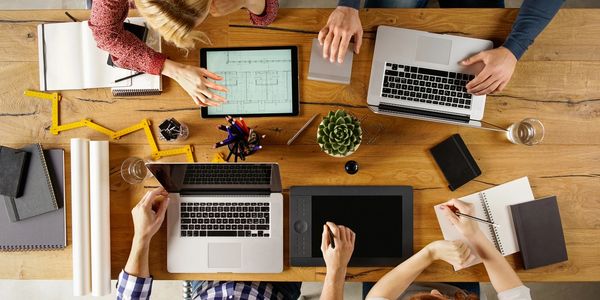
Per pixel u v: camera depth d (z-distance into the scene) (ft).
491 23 4.89
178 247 4.89
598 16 4.84
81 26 4.91
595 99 4.90
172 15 3.59
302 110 4.96
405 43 4.83
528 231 4.83
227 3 4.24
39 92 5.00
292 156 4.96
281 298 5.35
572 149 4.91
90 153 4.82
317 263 4.85
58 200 4.97
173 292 7.36
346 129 4.31
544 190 4.92
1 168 4.87
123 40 4.48
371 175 4.94
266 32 4.91
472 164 4.88
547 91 4.91
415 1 5.64
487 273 4.88
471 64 4.78
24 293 7.42
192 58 4.92
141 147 5.00
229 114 4.95
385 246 4.84
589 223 4.90
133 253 4.76
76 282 4.83
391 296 4.64
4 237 4.96
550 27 4.86
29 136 5.04
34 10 4.96
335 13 4.73
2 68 5.01
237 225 4.89
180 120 4.98
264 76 4.91
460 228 4.76
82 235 4.82
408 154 4.95
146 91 4.95
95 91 5.00
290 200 4.87
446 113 4.84
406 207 4.86
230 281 5.13
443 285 5.25
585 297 7.11
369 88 4.84
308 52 4.92
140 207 4.71
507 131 4.89
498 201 4.91
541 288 7.16
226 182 4.58
